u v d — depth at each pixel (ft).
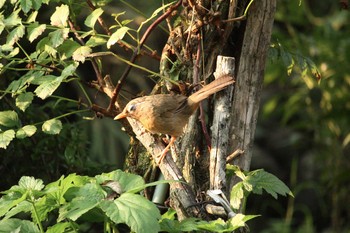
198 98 25.94
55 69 27.81
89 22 26.96
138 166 29.27
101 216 24.91
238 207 25.34
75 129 35.09
